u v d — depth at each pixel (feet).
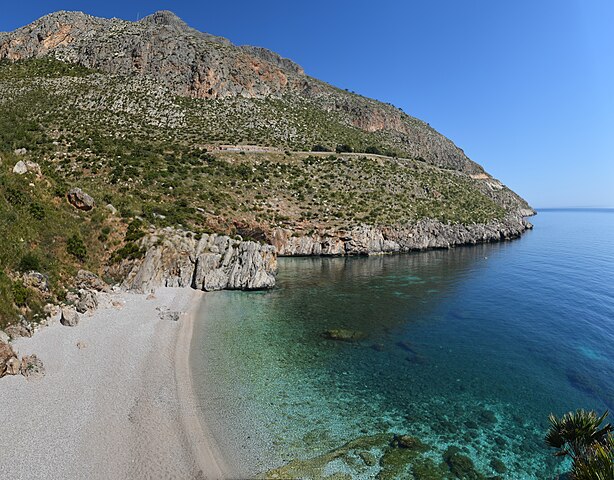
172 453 50.01
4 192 112.16
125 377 68.59
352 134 470.39
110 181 203.82
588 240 353.51
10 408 55.36
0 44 415.85
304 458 50.60
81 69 395.14
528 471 49.14
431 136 625.82
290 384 71.10
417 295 142.92
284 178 298.15
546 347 91.91
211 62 441.27
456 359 84.38
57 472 44.70
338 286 157.69
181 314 107.45
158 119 348.79
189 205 204.64
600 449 31.71
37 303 87.97
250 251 149.18
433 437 56.13
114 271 124.88
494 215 372.58
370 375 75.77
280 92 518.78
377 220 267.39
